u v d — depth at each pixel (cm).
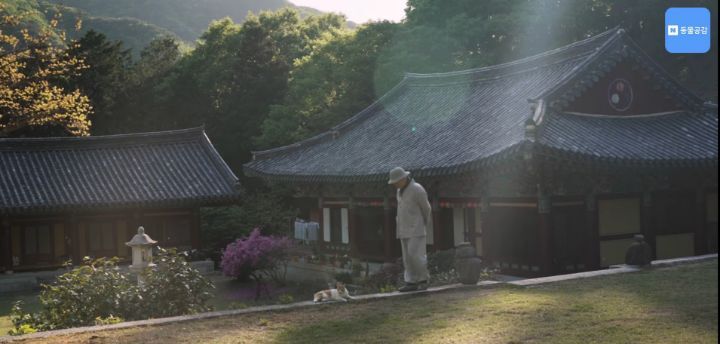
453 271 1895
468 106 3203
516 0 5356
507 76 3278
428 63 4769
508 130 2589
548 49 5022
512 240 2498
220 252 3922
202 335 1105
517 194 2434
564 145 2275
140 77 6988
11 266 3438
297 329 1123
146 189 3691
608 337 991
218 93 6619
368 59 4981
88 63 6016
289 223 4541
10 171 3662
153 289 1467
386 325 1127
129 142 4094
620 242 2530
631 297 1282
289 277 3319
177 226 3788
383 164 2920
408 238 1417
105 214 3662
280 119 5412
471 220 2766
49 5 10356
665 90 2830
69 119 3444
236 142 6206
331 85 5128
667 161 2378
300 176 3319
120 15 17638
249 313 1267
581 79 2631
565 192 2391
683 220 2727
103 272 1491
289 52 6956
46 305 1448
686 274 1528
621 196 2542
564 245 2403
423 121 3309
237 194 3756
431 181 2683
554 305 1230
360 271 3027
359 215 3366
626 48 2711
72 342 1088
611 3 4994
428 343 999
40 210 3412
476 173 2412
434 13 5441
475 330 1064
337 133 3688
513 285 1464
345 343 1020
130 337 1109
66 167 3788
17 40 3247
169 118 6638
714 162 2491
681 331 1009
